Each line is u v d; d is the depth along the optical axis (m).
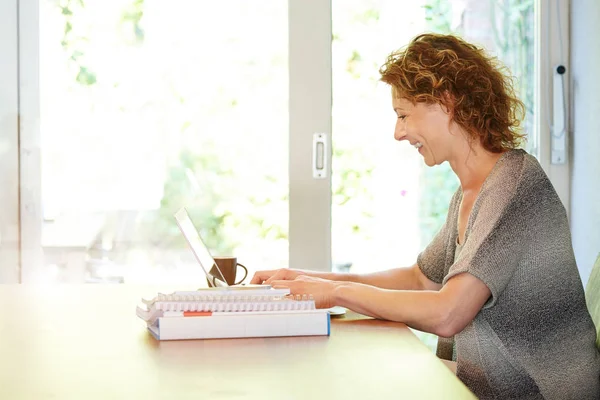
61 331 1.36
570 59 3.07
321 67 2.98
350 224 3.02
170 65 2.99
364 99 3.01
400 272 1.97
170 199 3.00
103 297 1.80
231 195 3.01
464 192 1.75
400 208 3.04
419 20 3.04
